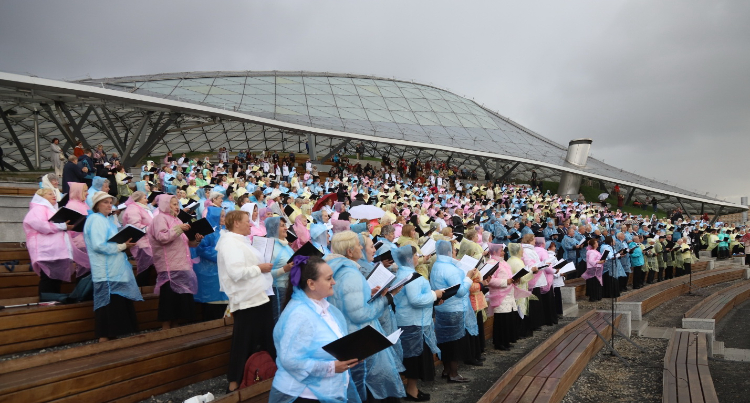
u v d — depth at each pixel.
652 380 10.04
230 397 5.73
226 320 8.54
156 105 34.25
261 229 10.10
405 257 7.16
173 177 22.77
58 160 19.66
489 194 45.41
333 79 65.62
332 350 4.05
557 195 57.22
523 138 66.25
